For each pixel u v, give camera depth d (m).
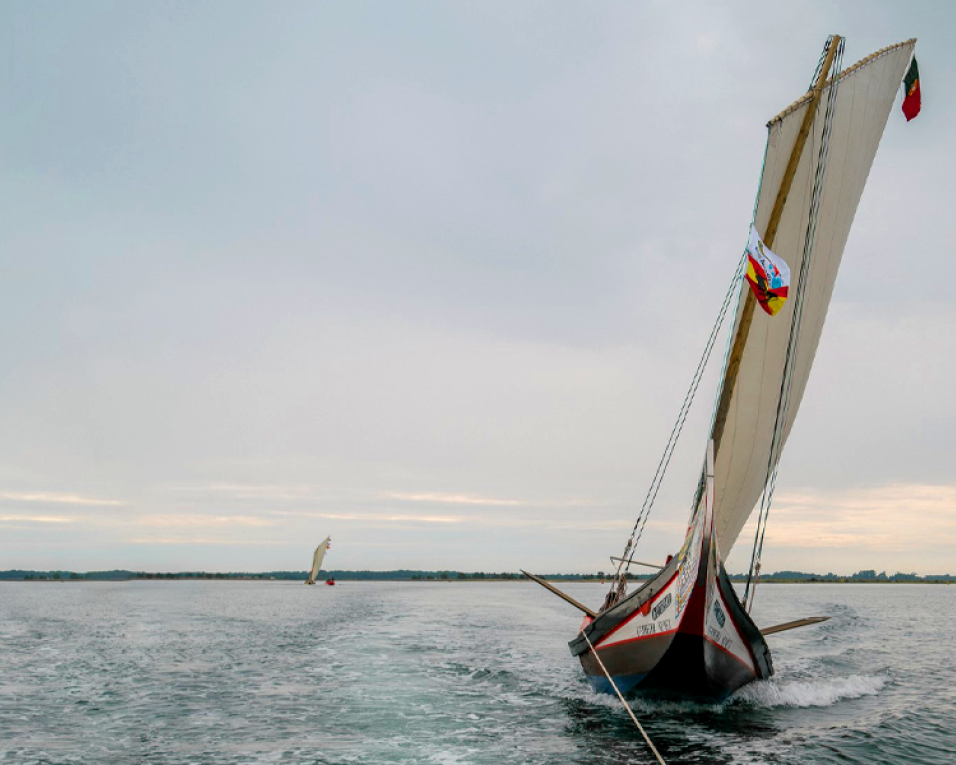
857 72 20.84
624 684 17.95
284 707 16.84
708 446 16.45
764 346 20.38
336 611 50.00
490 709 16.97
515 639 31.89
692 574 16.22
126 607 53.91
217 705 17.02
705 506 16.27
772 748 13.78
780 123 19.73
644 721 15.97
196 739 13.99
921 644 32.19
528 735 14.58
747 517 21.47
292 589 113.25
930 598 96.19
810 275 21.16
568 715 16.44
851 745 13.99
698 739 14.43
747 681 17.97
